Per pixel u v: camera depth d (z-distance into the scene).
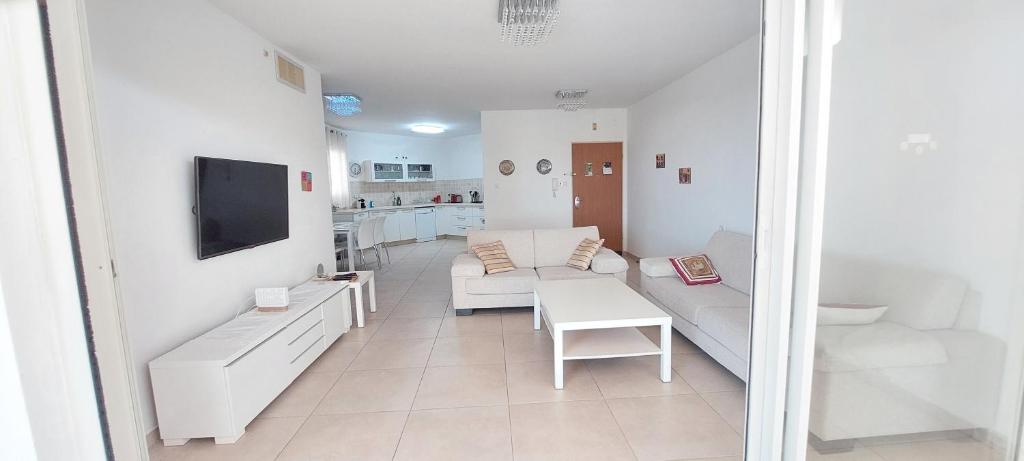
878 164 1.31
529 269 4.38
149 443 2.09
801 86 1.06
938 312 1.44
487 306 4.07
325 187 4.36
